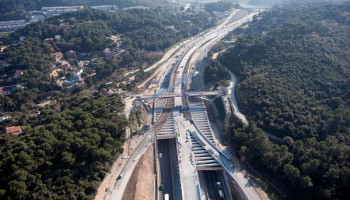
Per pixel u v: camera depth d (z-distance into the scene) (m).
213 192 168.00
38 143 160.62
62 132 167.75
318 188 146.12
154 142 195.75
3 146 161.75
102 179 159.12
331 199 140.25
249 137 179.25
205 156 183.62
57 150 159.25
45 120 197.50
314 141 166.12
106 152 163.00
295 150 167.88
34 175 143.88
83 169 156.25
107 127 183.50
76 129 177.88
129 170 168.38
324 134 178.25
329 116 184.75
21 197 133.88
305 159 157.62
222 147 191.12
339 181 145.88
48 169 150.00
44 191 137.62
